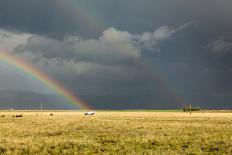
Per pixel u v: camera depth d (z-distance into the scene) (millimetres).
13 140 35156
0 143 33031
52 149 29875
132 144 33406
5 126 58750
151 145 32656
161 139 36938
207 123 68812
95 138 38938
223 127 55812
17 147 30531
